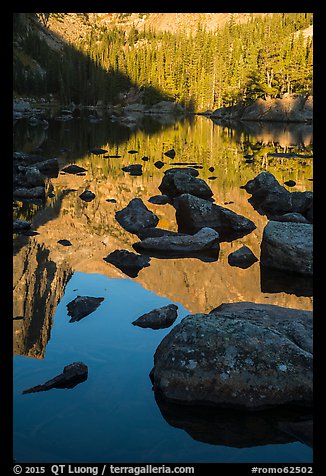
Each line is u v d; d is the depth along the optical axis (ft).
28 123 228.63
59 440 19.21
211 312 31.42
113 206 67.46
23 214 61.05
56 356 26.14
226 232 57.31
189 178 76.79
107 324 30.71
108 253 46.52
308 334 26.00
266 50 392.27
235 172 102.53
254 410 22.04
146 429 20.25
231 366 22.74
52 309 32.78
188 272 42.70
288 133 232.94
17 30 585.22
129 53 550.36
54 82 484.33
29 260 43.09
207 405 22.33
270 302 36.40
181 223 60.18
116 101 495.82
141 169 101.55
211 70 453.58
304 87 357.20
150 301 35.24
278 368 22.71
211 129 251.80
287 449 19.30
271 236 45.34
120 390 23.06
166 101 476.95
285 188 84.17
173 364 23.11
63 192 76.07
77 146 145.07
